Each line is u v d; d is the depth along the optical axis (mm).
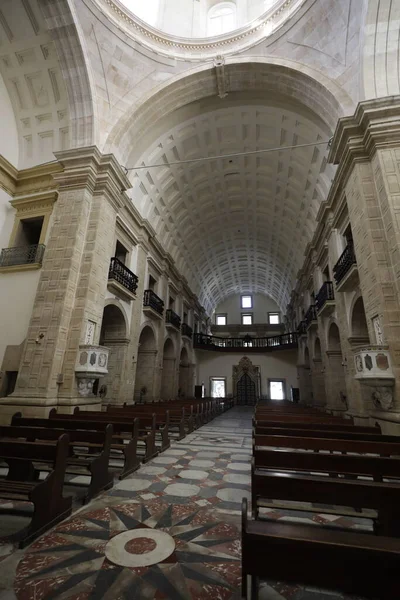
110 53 9875
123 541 2787
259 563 1431
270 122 12273
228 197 17828
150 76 10781
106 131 9914
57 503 3164
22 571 2336
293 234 18469
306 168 13094
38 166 9797
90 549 2646
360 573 1326
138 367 14359
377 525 2385
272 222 19062
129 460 4934
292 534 1443
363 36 7785
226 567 2418
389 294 6566
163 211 15531
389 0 7383
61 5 8273
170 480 4609
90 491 3787
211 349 25328
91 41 9289
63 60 9125
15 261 9047
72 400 7352
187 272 22078
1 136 9891
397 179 6895
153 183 13547
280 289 27797
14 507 3590
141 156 11812
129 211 11648
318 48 9367
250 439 8438
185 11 12656
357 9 8031
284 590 2189
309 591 2182
